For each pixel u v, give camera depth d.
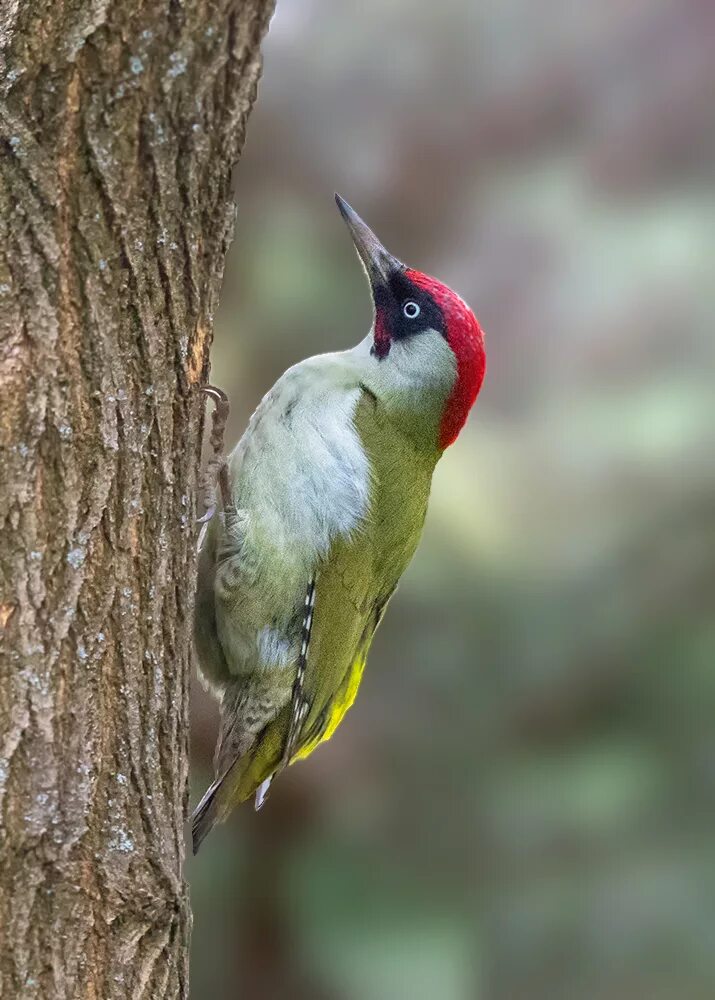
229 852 10.70
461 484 10.55
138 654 5.94
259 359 10.91
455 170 11.40
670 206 10.98
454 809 10.62
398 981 10.09
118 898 5.75
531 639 10.56
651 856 10.19
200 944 10.51
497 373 10.98
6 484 5.52
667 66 11.12
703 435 10.33
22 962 5.44
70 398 5.69
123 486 5.88
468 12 11.26
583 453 10.59
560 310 10.94
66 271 5.70
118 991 5.73
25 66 5.61
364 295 10.96
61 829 5.55
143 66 5.78
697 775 10.29
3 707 5.45
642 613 10.48
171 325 6.12
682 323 10.64
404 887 10.47
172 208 6.04
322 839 10.71
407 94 11.34
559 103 11.30
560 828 10.34
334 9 11.31
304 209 11.16
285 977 10.41
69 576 5.65
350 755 10.81
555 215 11.11
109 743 5.80
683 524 10.46
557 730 10.70
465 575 10.49
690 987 9.89
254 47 6.18
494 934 10.26
